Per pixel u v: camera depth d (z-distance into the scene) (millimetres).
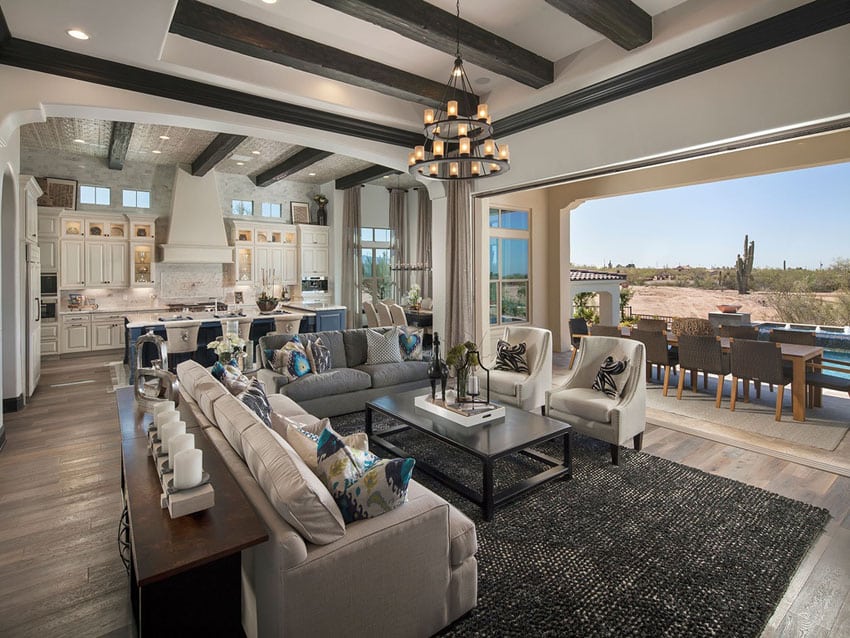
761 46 3172
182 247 8859
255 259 10039
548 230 7949
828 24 2891
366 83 4207
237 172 9680
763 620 1897
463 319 5883
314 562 1450
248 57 4082
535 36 3742
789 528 2574
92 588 2131
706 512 2752
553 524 2631
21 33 3182
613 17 3137
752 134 3297
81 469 3412
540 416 3387
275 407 3480
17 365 4793
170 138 7238
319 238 10734
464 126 3199
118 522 2688
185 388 2941
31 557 2350
